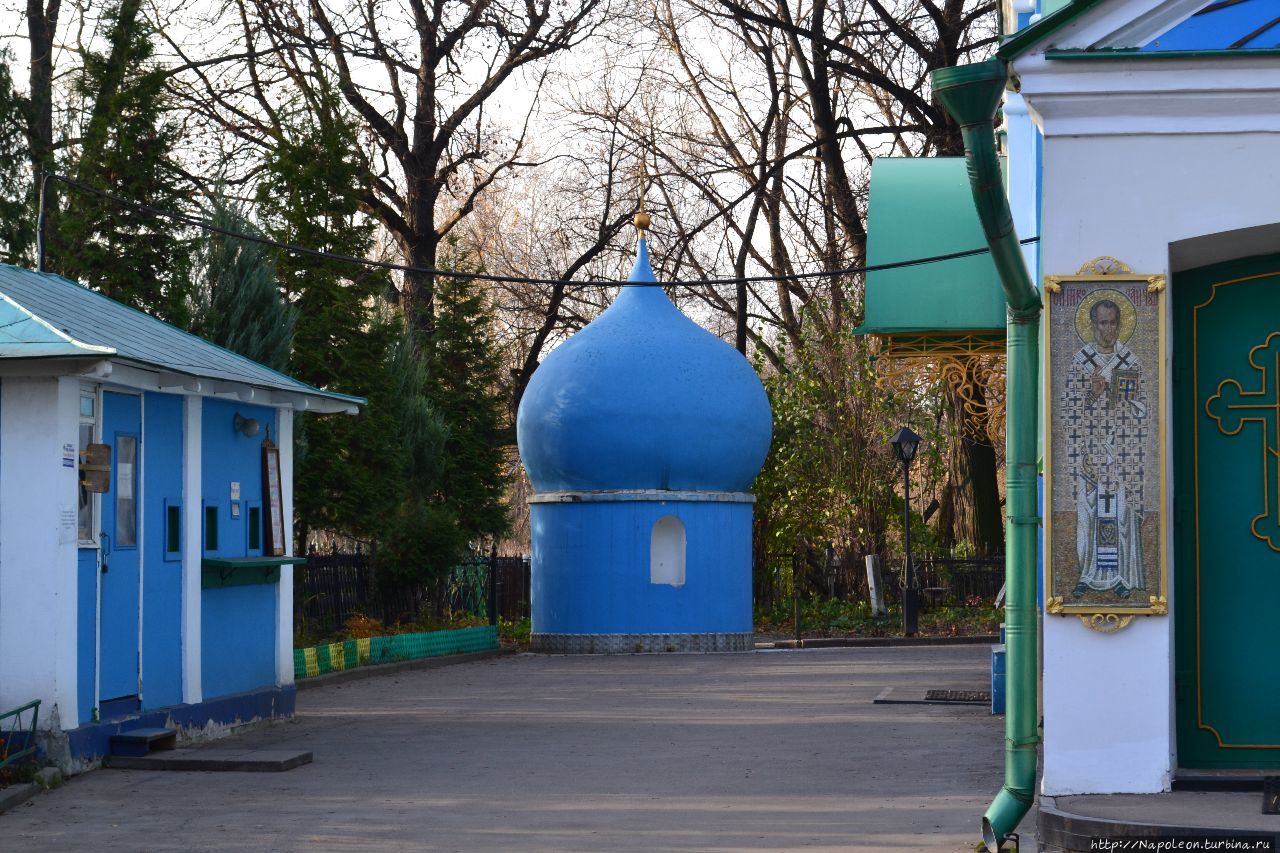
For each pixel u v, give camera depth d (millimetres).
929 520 42938
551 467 29656
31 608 12281
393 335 26016
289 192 25688
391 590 27859
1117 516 8656
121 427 13461
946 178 15125
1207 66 8500
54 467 12312
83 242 21562
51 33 28750
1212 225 8602
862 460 37094
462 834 9859
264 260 22969
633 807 10797
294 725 16219
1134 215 8680
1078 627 8633
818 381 37531
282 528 16578
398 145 37125
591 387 29078
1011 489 8828
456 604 32188
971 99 7895
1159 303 8672
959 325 14188
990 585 36531
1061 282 8711
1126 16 8695
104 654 13102
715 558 29234
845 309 38500
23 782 11750
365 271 26062
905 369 15477
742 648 29406
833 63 38125
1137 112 8641
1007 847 8773
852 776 12148
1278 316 9094
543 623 29766
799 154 39938
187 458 14555
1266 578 8984
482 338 34188
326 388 25406
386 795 11484
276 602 16672
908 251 14414
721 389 29406
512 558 35781
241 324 22641
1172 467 8945
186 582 14516
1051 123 8734
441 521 27812
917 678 21438
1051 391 8727
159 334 15117
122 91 22156
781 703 18219
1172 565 8828
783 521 37125
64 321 13078
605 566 29109
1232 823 7637
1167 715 8562
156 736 13250
